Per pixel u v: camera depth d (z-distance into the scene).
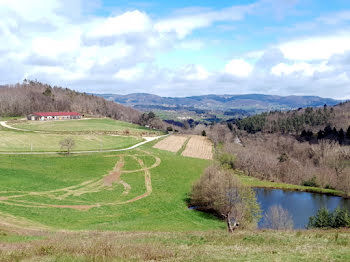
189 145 143.62
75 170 88.50
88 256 21.30
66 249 24.70
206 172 73.06
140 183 83.69
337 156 127.12
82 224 52.75
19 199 62.22
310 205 80.69
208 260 21.05
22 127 147.75
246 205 57.75
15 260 21.42
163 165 101.75
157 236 33.84
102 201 68.31
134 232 40.34
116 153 108.69
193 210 68.75
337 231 34.94
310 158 141.38
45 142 116.06
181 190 81.56
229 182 60.97
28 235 37.34
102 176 86.12
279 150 156.88
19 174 78.25
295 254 23.09
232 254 23.20
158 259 21.64
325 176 108.06
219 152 136.50
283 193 93.44
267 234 32.88
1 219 47.88
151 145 130.00
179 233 36.84
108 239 31.39
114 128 165.75
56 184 75.94
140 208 66.44
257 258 21.84
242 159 124.56
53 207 60.53
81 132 140.62
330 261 21.02
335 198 89.56
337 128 194.25
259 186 101.12
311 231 35.41
